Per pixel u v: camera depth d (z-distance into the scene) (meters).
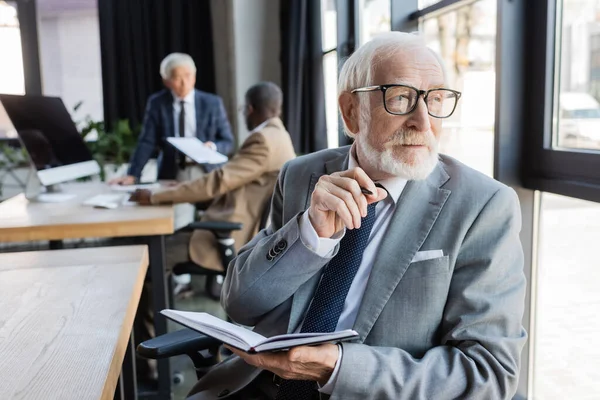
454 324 1.01
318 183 1.01
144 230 1.96
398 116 1.04
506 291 1.01
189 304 3.21
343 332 0.87
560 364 1.69
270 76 4.92
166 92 3.71
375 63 1.07
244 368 1.20
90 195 2.66
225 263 2.41
